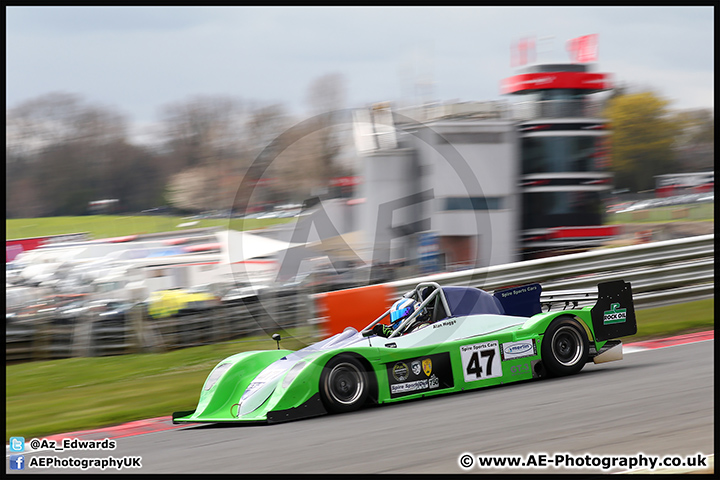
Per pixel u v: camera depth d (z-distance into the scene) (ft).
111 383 52.70
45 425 40.32
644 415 28.89
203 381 50.16
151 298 68.90
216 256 79.00
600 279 66.08
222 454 29.25
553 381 37.88
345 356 35.42
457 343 37.63
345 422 32.86
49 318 67.36
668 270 66.23
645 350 46.24
